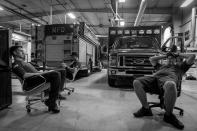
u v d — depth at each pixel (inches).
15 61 123.6
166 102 99.8
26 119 105.6
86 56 348.2
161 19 645.9
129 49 221.0
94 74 458.0
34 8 530.3
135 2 481.7
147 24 732.7
